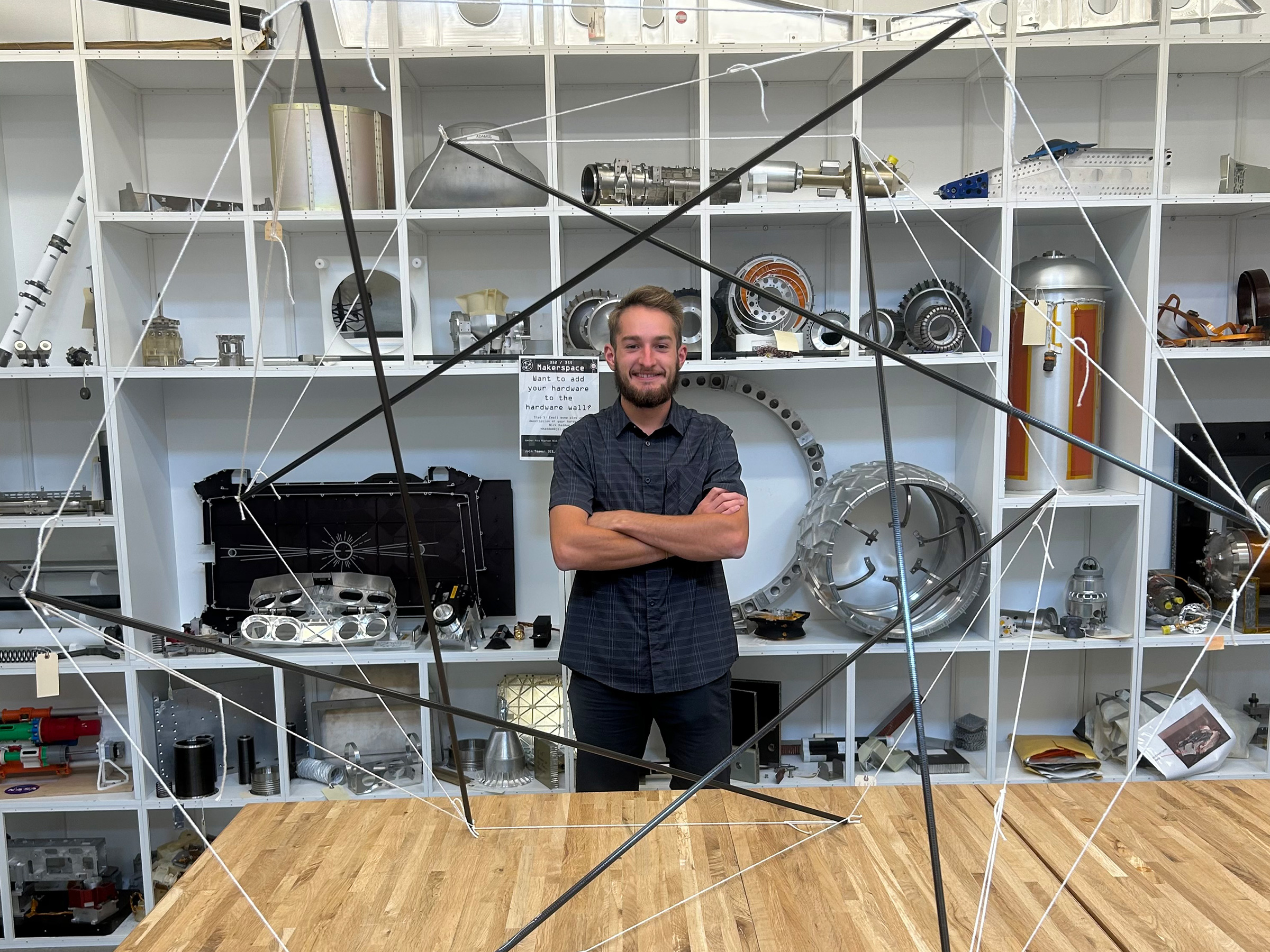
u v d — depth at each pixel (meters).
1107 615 2.63
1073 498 2.43
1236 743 2.57
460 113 2.63
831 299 2.72
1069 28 2.33
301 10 0.91
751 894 1.11
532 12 2.30
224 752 2.41
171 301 2.66
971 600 2.50
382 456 2.75
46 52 2.29
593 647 1.94
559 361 2.35
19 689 2.74
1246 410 2.75
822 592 2.47
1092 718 2.70
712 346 2.59
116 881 2.66
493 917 1.06
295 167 2.29
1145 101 2.65
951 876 1.13
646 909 1.08
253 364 2.34
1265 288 2.50
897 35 2.31
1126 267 2.50
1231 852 1.17
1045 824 1.26
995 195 2.38
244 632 2.48
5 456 2.68
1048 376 2.46
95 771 2.62
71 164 2.63
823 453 2.72
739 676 2.83
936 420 2.77
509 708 2.59
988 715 2.50
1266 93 2.65
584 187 2.39
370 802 1.38
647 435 1.99
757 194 2.38
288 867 1.18
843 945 1.00
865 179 2.34
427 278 2.47
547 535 2.77
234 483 2.66
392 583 2.66
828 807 1.33
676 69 2.48
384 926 1.05
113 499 2.39
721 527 1.85
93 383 2.66
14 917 2.49
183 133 2.62
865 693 2.85
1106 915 1.04
